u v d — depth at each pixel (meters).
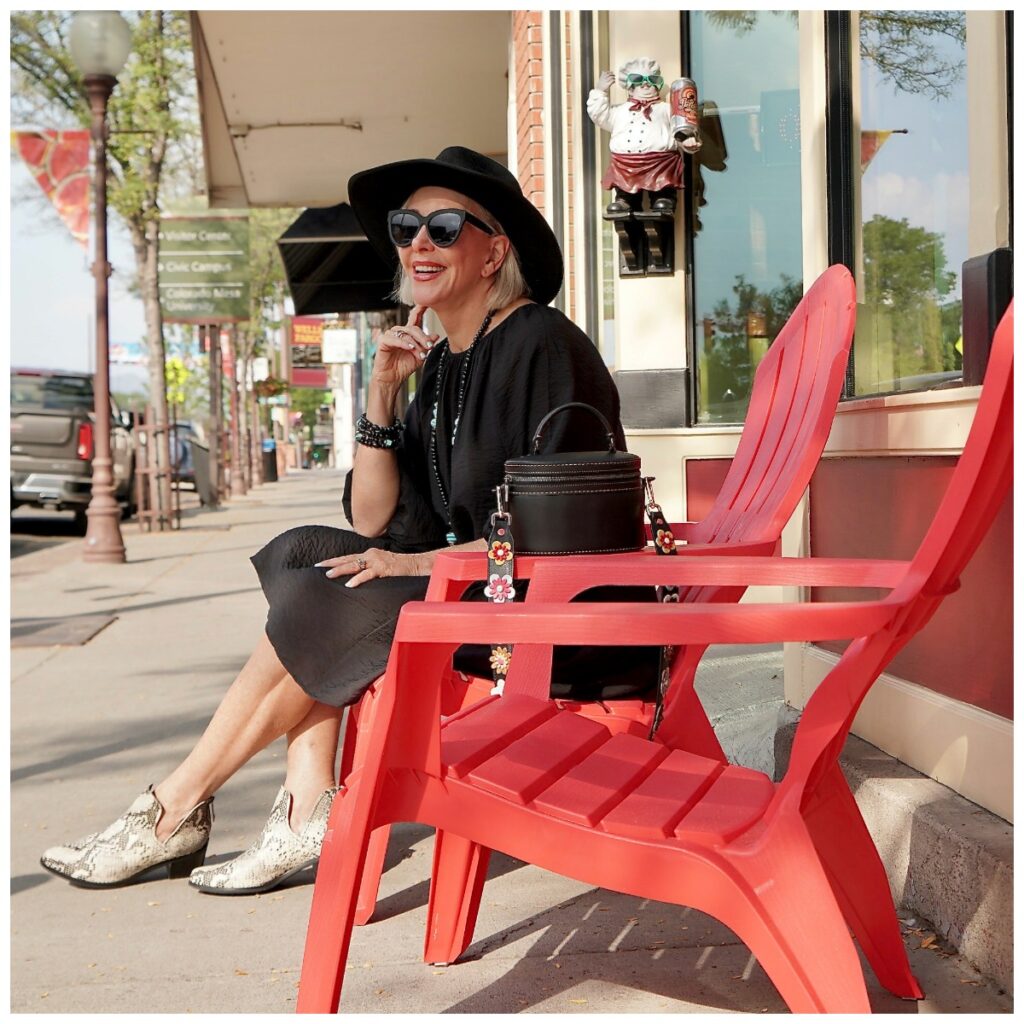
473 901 2.44
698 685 4.53
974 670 2.59
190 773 2.96
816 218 3.68
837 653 3.29
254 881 2.88
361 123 11.75
